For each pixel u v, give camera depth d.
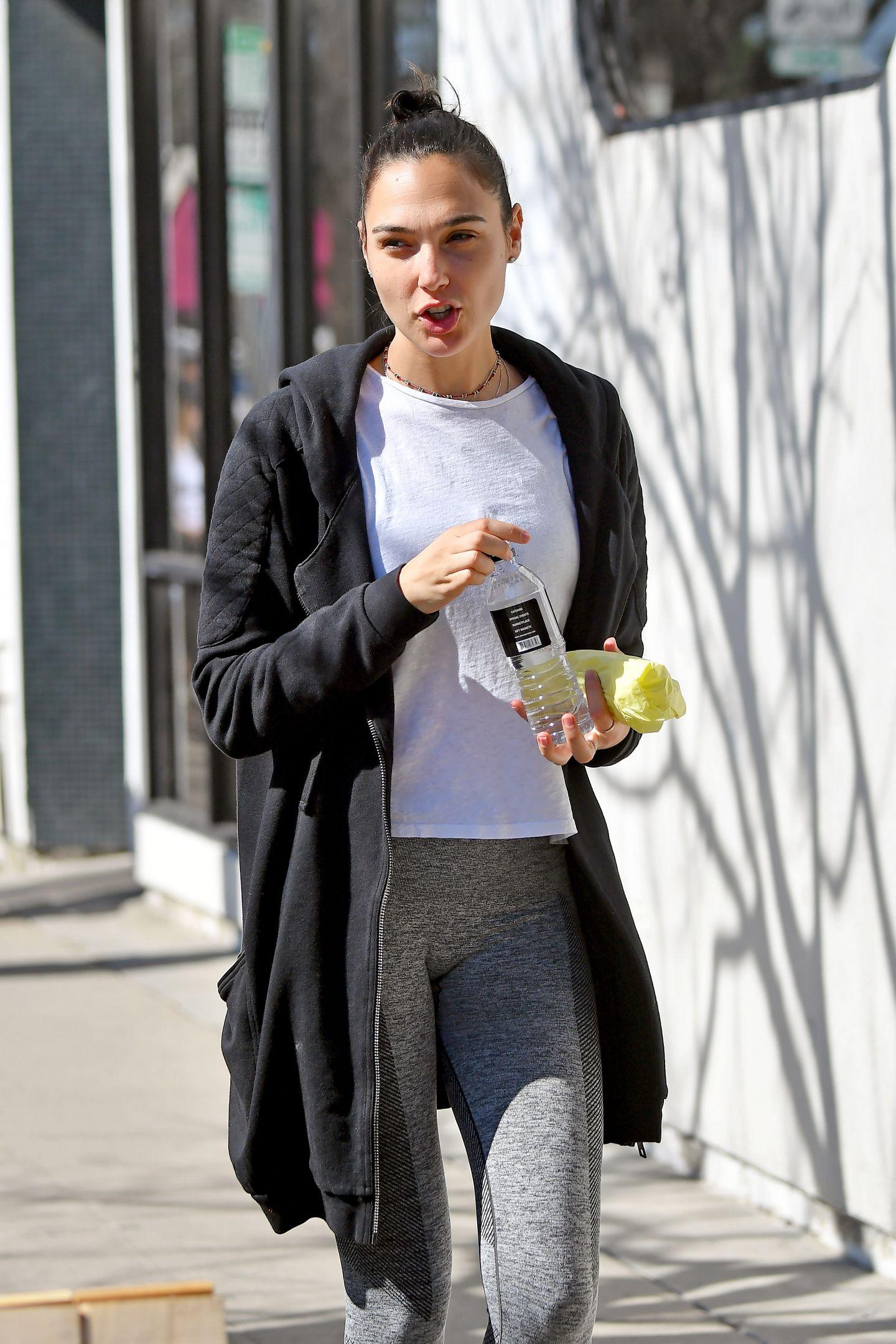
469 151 8.20
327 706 8.02
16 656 31.42
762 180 14.42
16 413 30.88
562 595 8.61
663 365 15.97
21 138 30.55
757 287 14.54
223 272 26.61
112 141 29.73
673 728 16.08
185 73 27.31
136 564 29.08
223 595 8.42
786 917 14.58
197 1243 15.09
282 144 24.53
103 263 30.72
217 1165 17.16
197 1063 20.52
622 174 16.52
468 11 19.66
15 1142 17.80
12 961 25.39
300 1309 13.63
